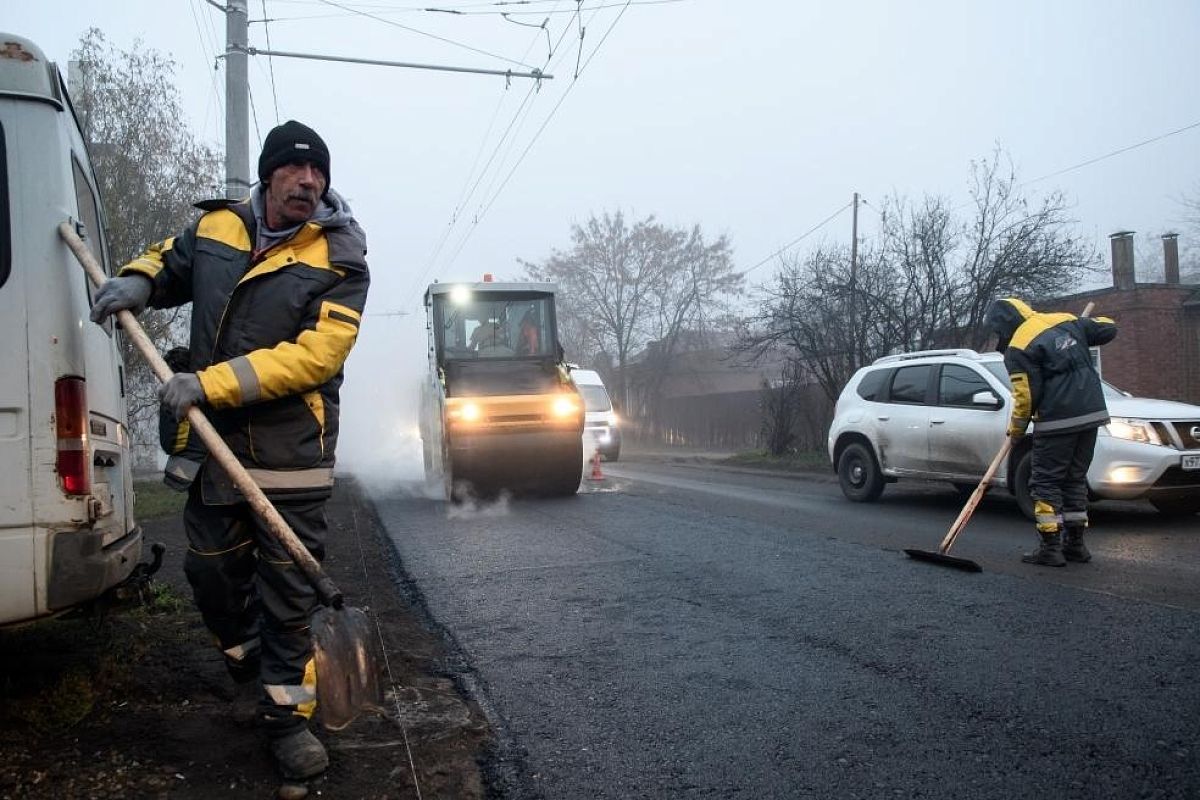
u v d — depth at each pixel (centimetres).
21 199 321
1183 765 303
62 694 357
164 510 998
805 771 310
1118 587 551
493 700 392
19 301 316
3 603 308
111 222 1261
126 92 1342
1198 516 849
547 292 1277
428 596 598
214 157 1440
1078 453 632
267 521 275
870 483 1052
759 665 424
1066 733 332
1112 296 1942
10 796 276
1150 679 383
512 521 956
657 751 332
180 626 485
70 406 323
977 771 304
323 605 294
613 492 1262
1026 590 549
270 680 295
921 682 392
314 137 302
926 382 992
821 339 1730
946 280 1562
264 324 296
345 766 315
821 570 629
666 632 486
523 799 296
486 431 1116
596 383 2323
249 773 301
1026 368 620
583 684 409
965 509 642
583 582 621
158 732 334
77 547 320
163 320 1226
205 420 278
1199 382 1928
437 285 1261
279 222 308
